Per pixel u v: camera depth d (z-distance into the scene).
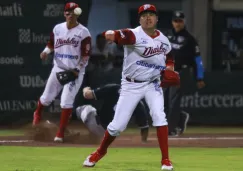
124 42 20.39
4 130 36.38
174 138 32.84
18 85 38.66
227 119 39.94
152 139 32.12
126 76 21.06
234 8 40.94
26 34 38.50
